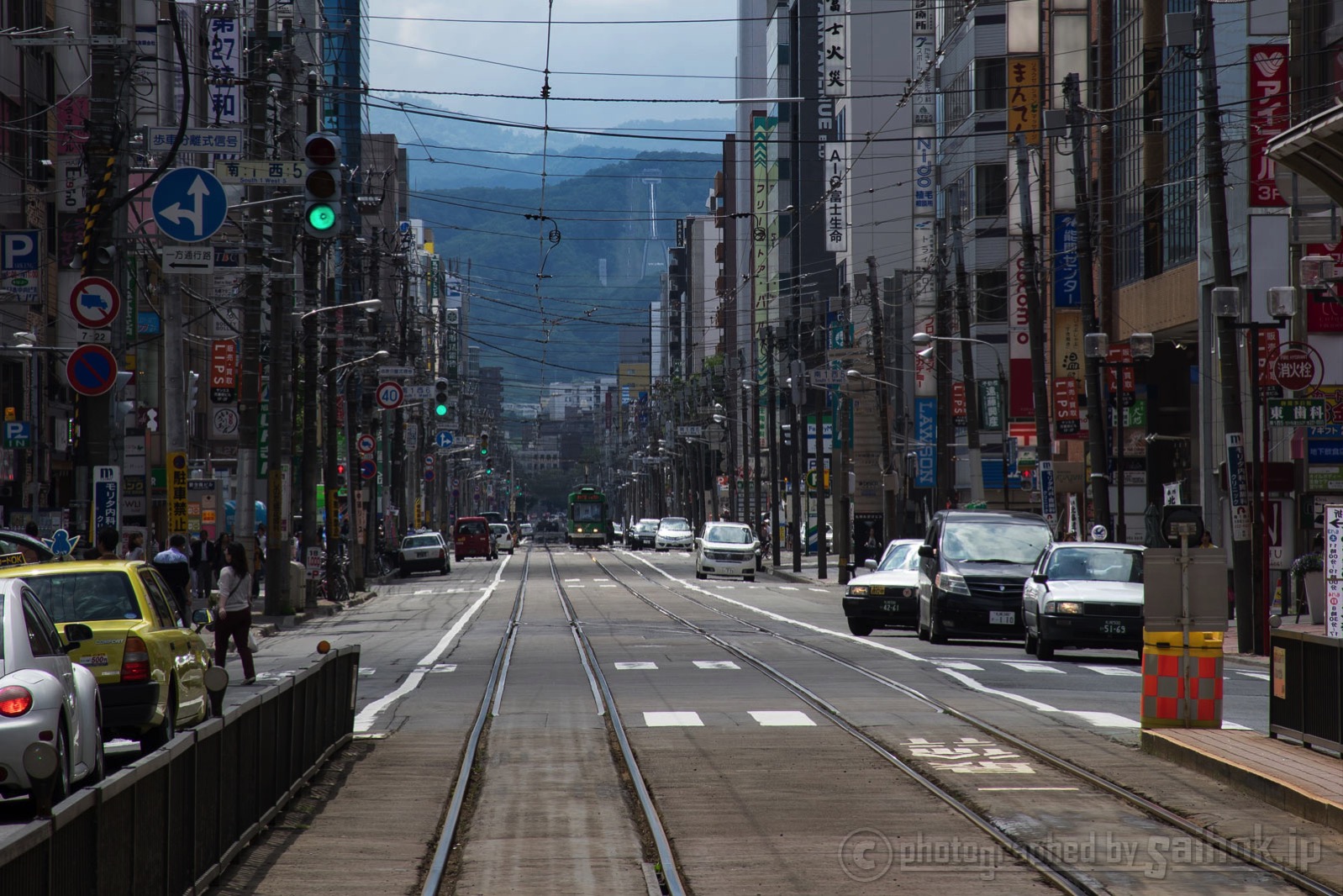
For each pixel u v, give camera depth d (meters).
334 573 78.44
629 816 17.80
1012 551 45.62
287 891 13.93
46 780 11.08
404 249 116.75
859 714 27.58
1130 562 40.88
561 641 49.72
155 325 76.62
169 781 12.25
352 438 90.38
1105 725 25.52
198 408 101.00
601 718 27.81
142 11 73.00
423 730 26.14
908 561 53.12
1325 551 38.94
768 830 16.67
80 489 44.97
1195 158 65.75
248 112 58.47
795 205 199.62
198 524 71.88
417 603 79.94
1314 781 17.84
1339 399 47.16
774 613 67.62
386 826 17.25
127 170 36.50
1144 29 73.19
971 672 36.09
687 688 33.34
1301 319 54.72
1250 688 33.06
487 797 19.20
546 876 14.52
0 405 64.94
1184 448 78.31
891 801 18.52
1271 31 54.97
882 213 151.62
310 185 30.53
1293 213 54.72
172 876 12.40
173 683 22.27
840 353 126.19
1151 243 73.25
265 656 46.25
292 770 18.56
